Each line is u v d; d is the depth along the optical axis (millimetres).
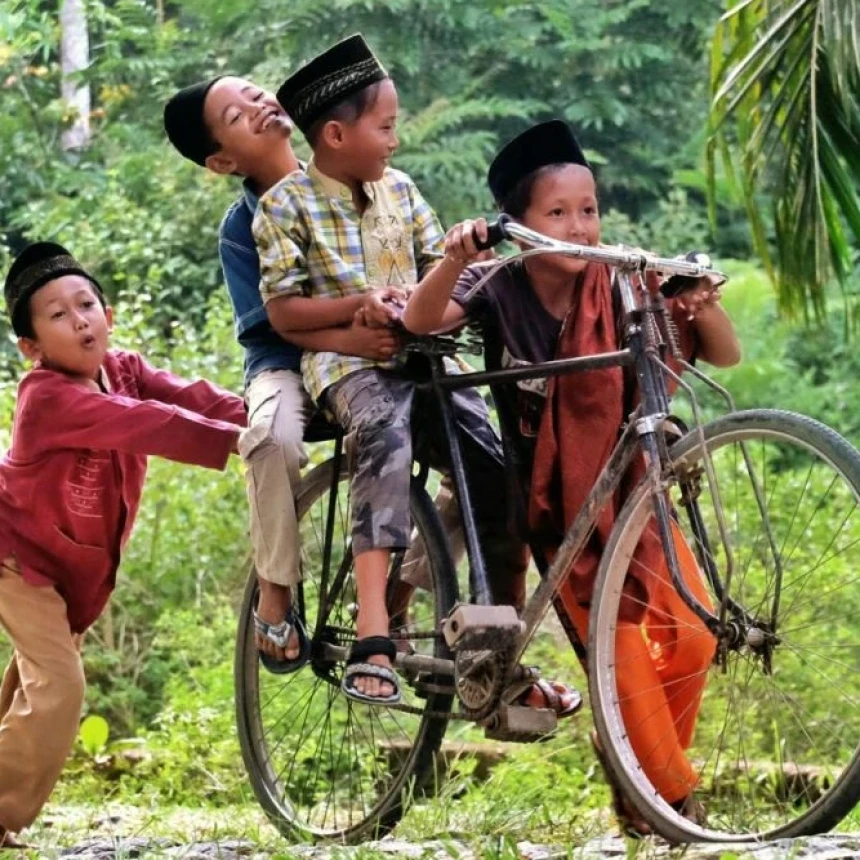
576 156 6160
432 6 21484
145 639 12953
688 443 5543
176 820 8289
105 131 21625
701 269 5738
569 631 6309
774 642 5430
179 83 22250
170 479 13070
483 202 20984
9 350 17344
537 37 22188
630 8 22078
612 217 21688
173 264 18422
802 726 6289
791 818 5961
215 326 15180
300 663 6707
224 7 21531
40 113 21859
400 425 6172
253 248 6848
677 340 6094
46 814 8852
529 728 5914
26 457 6551
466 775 9086
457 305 6117
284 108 6477
